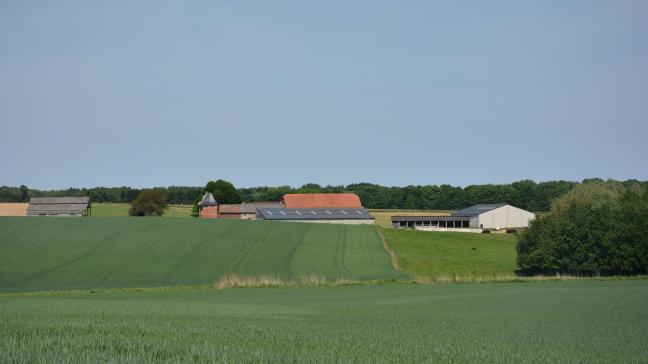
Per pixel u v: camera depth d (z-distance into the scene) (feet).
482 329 71.92
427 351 49.80
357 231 288.10
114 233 245.04
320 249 243.40
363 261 225.56
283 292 149.38
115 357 39.29
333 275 195.62
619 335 67.51
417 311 99.09
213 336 54.13
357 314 91.56
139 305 102.12
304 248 243.40
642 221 223.51
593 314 95.35
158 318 74.33
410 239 287.07
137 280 177.06
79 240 230.89
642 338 64.75
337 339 55.67
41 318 69.10
